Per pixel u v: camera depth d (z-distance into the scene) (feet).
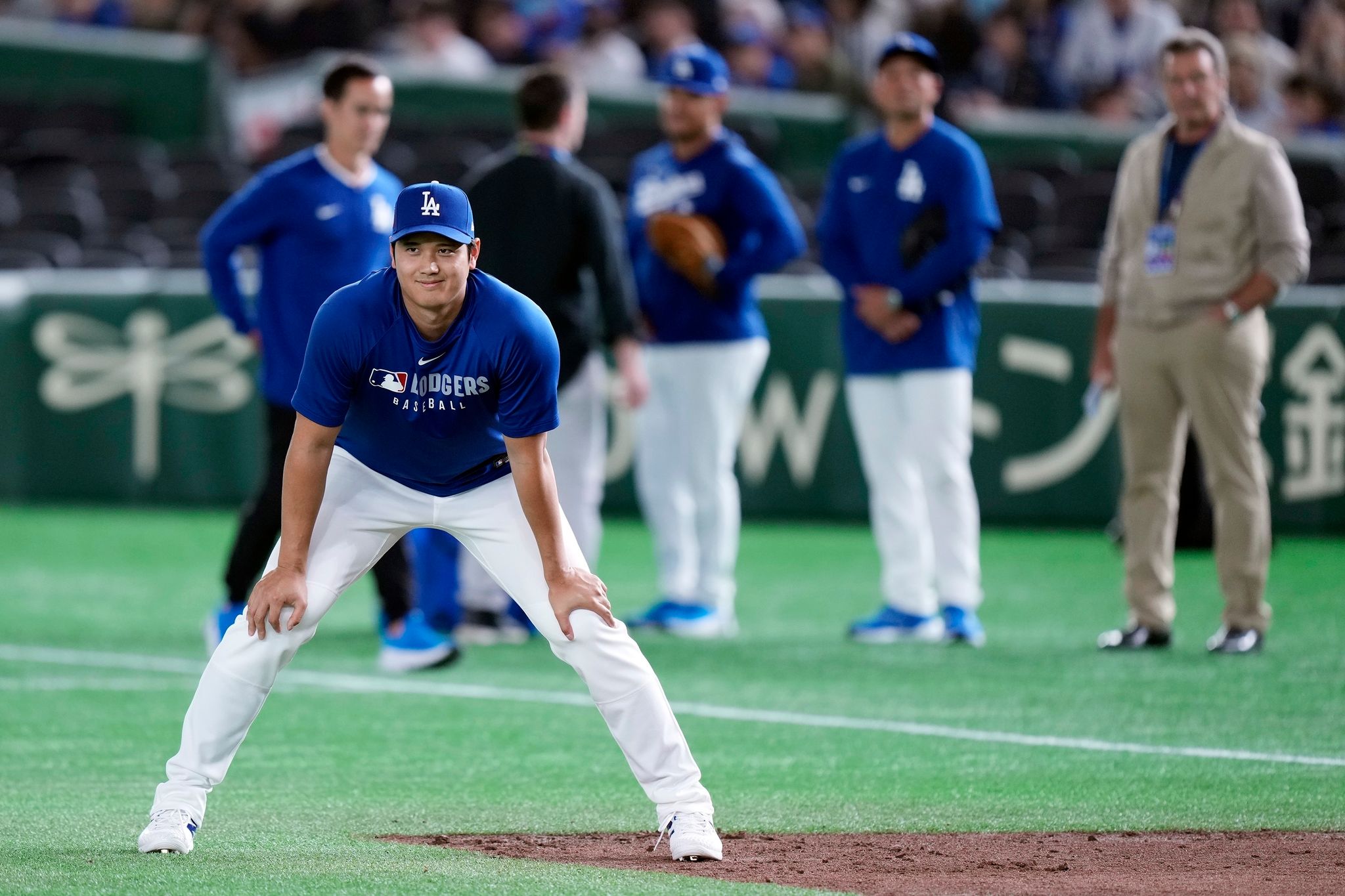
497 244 83.82
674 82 90.38
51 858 44.45
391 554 78.38
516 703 71.61
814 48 193.47
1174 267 80.18
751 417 132.57
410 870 43.37
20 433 140.97
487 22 196.65
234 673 44.55
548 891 40.93
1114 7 181.98
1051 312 128.26
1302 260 78.95
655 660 82.74
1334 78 174.40
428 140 172.35
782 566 115.85
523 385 43.06
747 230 91.30
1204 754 61.41
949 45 180.14
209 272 76.28
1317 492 124.57
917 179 86.22
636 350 85.71
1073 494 128.88
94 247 159.22
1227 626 83.87
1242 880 42.88
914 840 48.01
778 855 45.75
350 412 44.39
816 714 69.31
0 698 72.18
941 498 87.51
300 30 195.83
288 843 46.98
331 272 75.10
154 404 139.44
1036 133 172.96
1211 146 79.71
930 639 89.15
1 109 188.96
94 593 104.47
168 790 45.19
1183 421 83.51
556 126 84.58
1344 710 69.72
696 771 45.11
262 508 75.92
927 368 86.58
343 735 64.95
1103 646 85.30
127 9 211.20
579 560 44.83
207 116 192.44
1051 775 57.77
